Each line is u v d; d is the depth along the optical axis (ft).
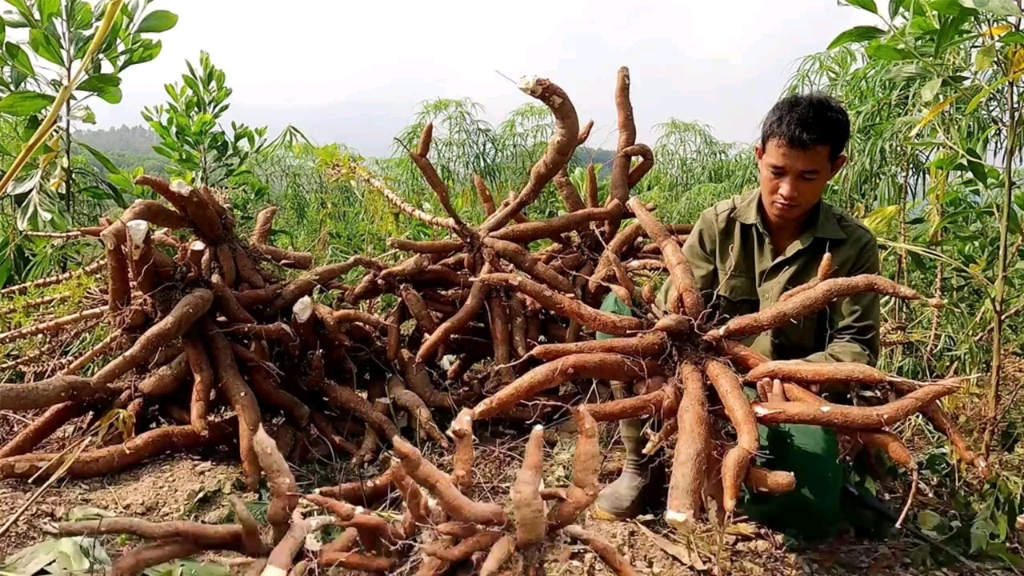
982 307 11.33
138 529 5.65
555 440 10.38
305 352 10.34
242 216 19.65
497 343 10.61
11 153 15.06
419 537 6.11
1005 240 9.52
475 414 6.80
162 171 22.24
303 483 9.36
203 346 9.45
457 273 10.98
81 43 14.38
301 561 5.80
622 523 8.10
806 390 6.81
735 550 7.65
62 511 8.18
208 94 20.30
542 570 5.58
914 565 7.67
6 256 13.64
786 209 7.79
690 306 7.41
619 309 8.60
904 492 9.11
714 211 8.92
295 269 11.54
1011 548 8.19
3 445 9.82
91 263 11.22
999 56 9.33
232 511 8.37
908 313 13.66
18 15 14.07
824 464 7.39
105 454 8.95
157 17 14.89
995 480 8.23
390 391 10.43
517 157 24.21
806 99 7.42
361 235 17.76
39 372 10.25
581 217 11.09
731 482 5.97
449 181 22.08
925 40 10.49
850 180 14.64
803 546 7.86
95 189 15.97
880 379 6.59
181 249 10.00
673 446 8.13
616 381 7.70
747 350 7.31
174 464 9.46
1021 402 10.76
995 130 10.43
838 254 8.20
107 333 10.85
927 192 12.02
